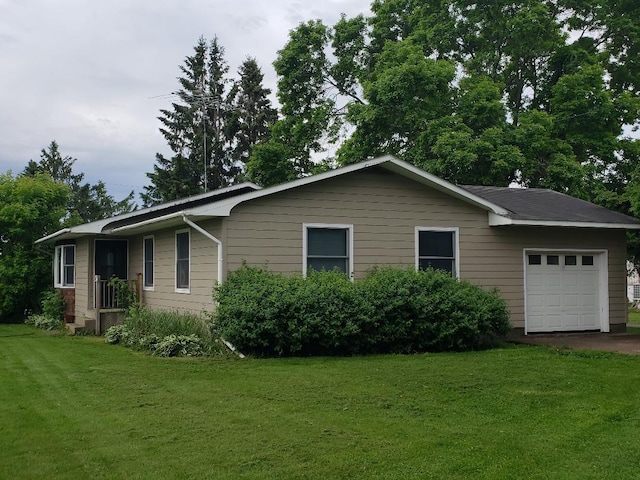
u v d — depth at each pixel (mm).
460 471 5617
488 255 15477
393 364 10961
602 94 27172
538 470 5637
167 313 14906
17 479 5434
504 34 28750
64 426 7062
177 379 9781
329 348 12328
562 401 8234
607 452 6129
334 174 13586
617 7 30531
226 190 18000
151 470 5645
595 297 16859
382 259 14344
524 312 15836
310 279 12750
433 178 14344
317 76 31031
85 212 53844
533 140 25641
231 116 45500
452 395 8531
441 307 12883
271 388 8977
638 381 9508
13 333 19000
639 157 28531
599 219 16109
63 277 21875
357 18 30906
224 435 6660
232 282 12781
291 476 5500
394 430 6844
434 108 25484
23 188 24875
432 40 29297
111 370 10688
